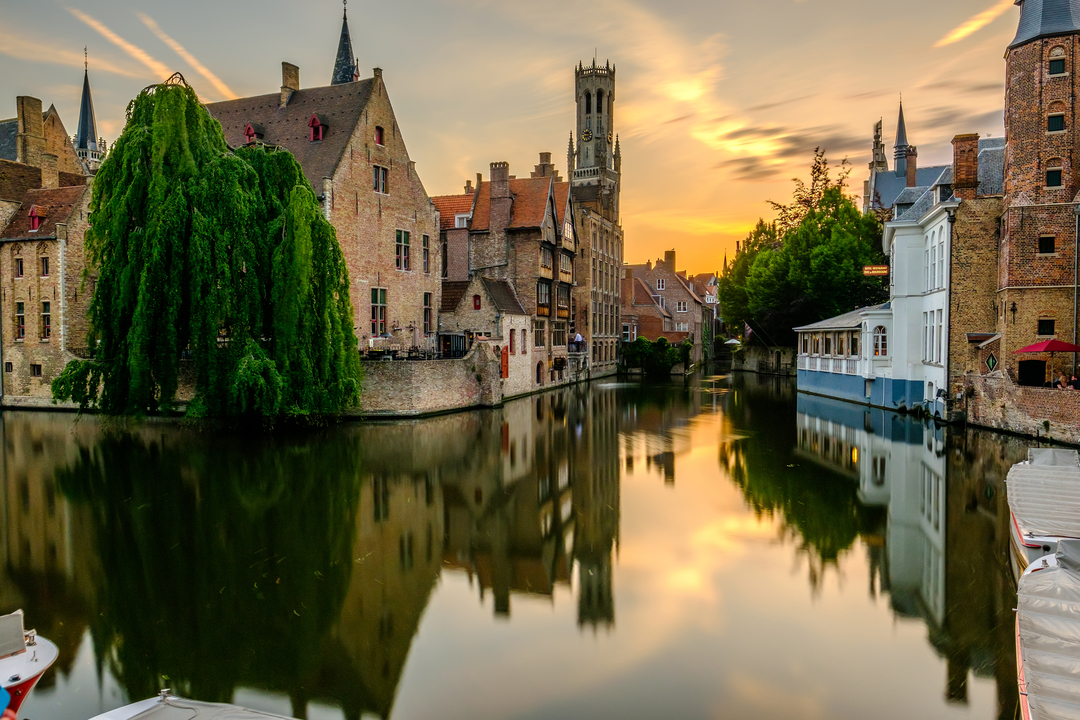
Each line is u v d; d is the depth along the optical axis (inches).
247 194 954.7
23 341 1321.4
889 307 1381.6
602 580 450.9
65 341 1279.5
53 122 1836.9
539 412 1322.6
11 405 1334.9
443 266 1785.2
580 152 4151.1
